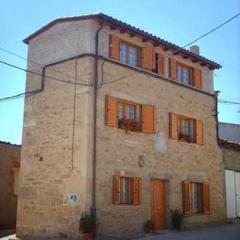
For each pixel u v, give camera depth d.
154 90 16.81
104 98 14.98
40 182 15.36
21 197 15.89
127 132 15.51
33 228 15.25
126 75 15.83
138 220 15.38
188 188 17.64
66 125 14.95
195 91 18.81
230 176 20.23
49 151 15.29
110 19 15.17
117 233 14.59
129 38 16.30
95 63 14.92
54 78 15.73
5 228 19.30
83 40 15.18
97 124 14.61
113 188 14.67
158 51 17.42
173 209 16.84
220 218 19.14
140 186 15.60
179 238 14.30
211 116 19.59
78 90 14.87
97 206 14.13
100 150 14.54
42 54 16.38
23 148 16.22
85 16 15.13
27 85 16.66
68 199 14.30
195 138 18.55
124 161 15.23
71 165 14.48
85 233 13.62
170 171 16.95
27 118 16.33
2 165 19.77
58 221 14.49
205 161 18.81
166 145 16.95
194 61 18.92
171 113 17.34
